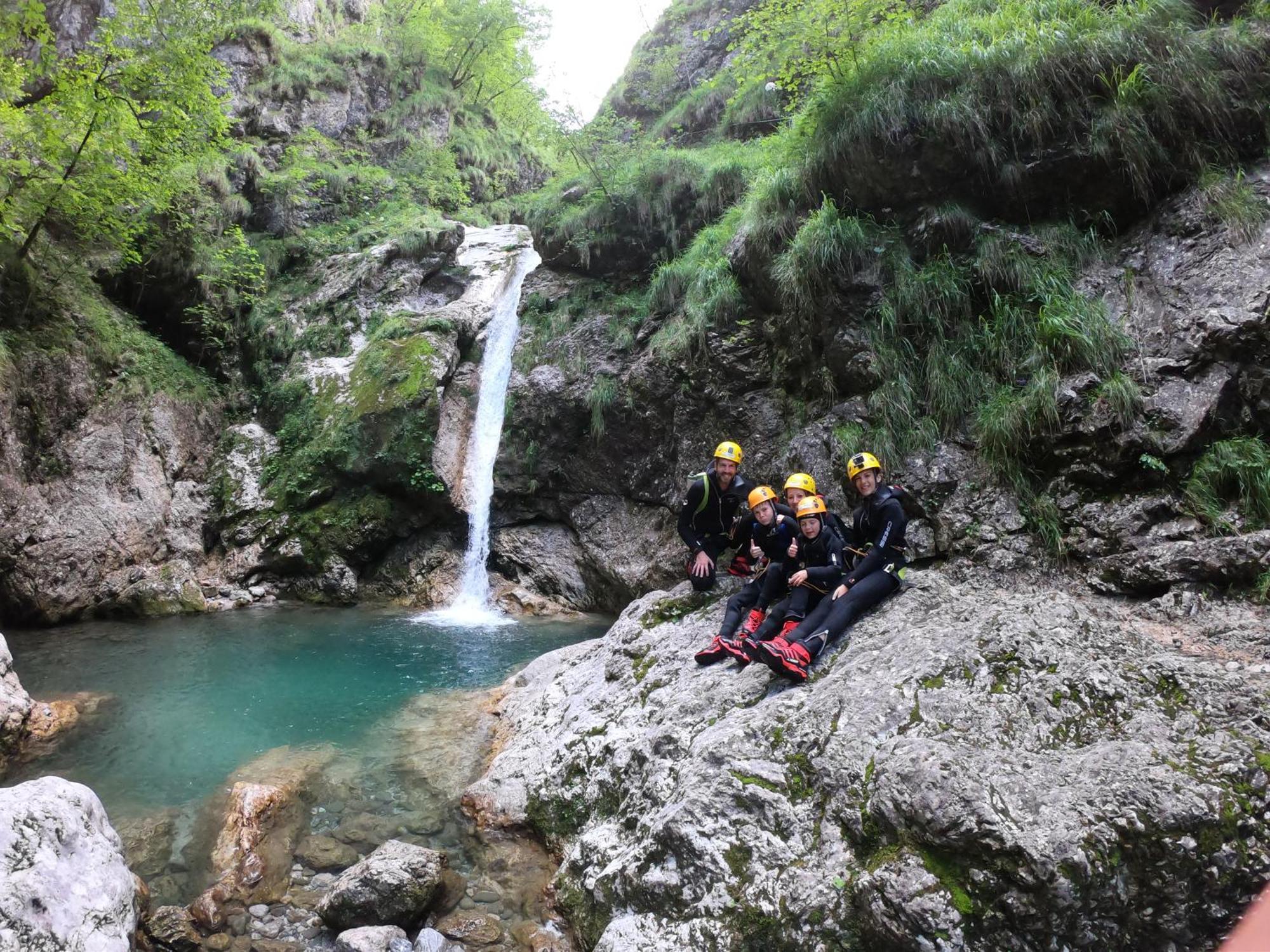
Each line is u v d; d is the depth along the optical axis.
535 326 12.02
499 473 11.32
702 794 3.43
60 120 10.31
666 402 9.43
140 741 5.86
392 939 3.46
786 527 4.99
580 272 12.23
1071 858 2.55
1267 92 5.77
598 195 11.72
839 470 6.67
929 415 6.34
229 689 7.09
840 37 7.89
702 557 5.75
